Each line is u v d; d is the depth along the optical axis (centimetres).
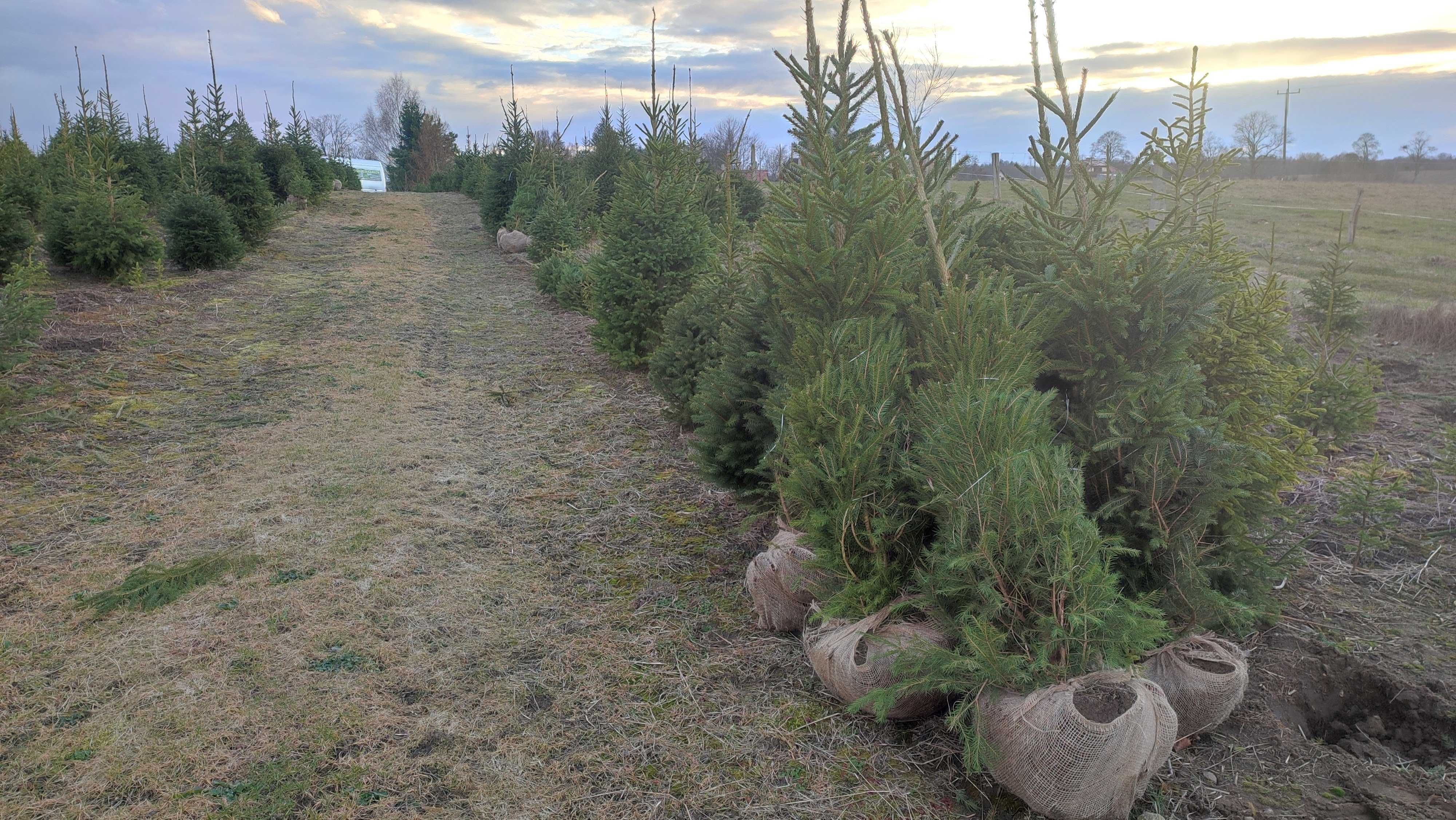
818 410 326
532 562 462
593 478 596
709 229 895
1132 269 334
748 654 366
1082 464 295
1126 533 322
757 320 465
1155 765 253
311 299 1173
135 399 712
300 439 652
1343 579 414
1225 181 555
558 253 1476
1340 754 292
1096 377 342
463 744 304
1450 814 256
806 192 381
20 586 412
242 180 1511
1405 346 894
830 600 317
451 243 1877
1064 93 365
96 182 1162
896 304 392
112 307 988
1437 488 509
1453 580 407
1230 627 339
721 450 456
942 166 448
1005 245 469
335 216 2141
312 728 310
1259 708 317
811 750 299
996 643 256
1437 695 308
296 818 265
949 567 268
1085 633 250
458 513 528
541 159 2056
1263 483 346
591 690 339
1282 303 466
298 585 423
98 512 505
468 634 383
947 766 290
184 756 293
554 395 814
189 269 1270
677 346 674
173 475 569
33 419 635
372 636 378
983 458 275
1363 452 601
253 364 848
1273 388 413
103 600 397
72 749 295
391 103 6962
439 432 690
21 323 616
